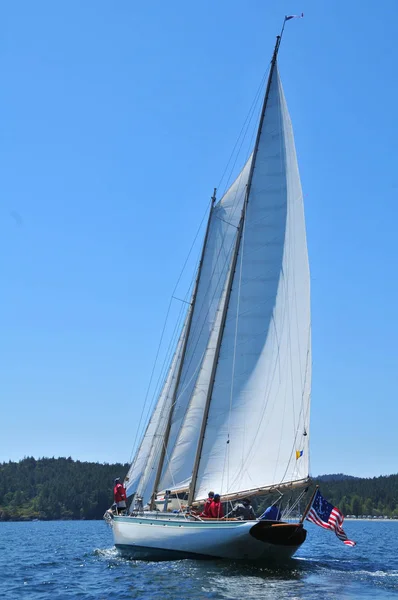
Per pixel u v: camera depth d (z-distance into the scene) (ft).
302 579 115.96
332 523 123.65
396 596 102.06
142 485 165.37
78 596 107.86
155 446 166.20
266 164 146.61
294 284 140.87
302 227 142.20
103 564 145.28
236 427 139.33
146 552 138.82
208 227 163.43
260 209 145.48
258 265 143.64
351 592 104.94
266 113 148.25
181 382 161.07
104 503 643.45
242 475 136.98
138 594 104.53
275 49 149.07
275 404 137.69
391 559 167.53
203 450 140.67
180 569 122.72
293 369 137.69
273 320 141.18
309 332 137.59
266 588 106.73
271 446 136.36
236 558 124.98
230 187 162.09
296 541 122.52
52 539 279.08
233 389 140.77
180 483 150.30
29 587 119.96
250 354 141.08
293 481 132.67
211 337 152.46
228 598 99.76
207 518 129.49
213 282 161.58
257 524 118.32
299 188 143.84
